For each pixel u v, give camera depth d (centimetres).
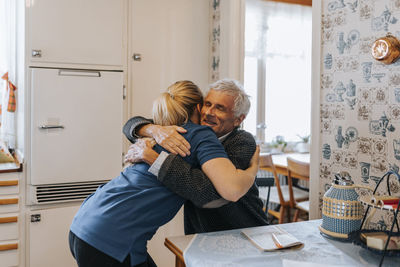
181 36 276
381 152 156
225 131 154
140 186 131
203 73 287
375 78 157
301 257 118
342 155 174
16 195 230
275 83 436
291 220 416
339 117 175
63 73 234
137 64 262
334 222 131
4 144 255
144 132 146
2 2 260
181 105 144
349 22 169
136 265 129
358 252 122
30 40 229
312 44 189
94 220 127
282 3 429
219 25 273
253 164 146
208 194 127
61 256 242
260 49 423
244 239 134
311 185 191
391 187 151
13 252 231
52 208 239
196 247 127
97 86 243
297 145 449
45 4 231
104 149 247
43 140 231
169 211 134
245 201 155
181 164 127
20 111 254
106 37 248
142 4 262
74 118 238
